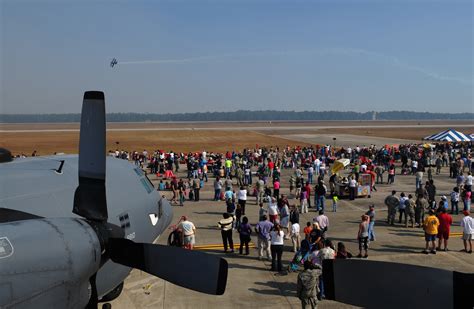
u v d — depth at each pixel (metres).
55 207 6.86
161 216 11.02
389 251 14.70
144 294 11.28
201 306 10.60
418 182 27.11
